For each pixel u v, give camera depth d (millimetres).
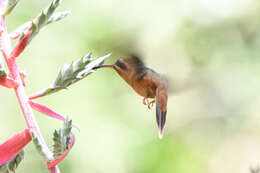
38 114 11156
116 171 11055
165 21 12875
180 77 13078
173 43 13047
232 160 12727
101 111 11773
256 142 13094
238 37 13547
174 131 12773
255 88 13305
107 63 12031
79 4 12055
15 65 4238
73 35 11977
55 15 4352
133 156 11305
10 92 11711
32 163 10523
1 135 11312
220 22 13461
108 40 12047
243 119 13227
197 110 13180
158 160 11391
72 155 10891
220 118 13219
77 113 11633
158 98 5262
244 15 13539
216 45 13414
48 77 11781
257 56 13430
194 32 13250
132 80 5387
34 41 11875
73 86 11812
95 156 11102
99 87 11930
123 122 11766
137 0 12508
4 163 4160
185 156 11812
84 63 4219
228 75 13383
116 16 12211
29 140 4168
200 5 13328
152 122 11875
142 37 12516
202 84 13297
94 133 11430
